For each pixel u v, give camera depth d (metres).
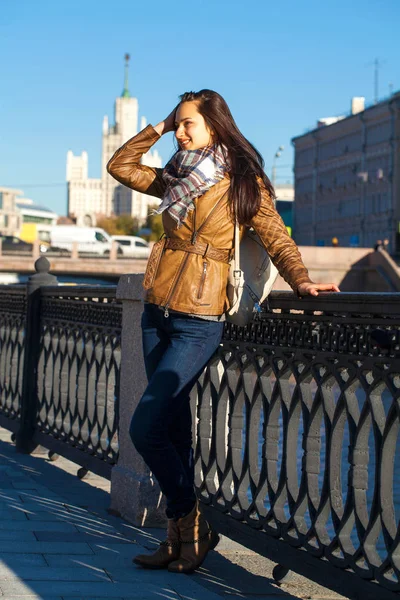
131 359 5.80
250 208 4.14
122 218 154.50
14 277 63.19
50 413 7.96
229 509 4.75
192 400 5.27
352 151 104.94
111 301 6.49
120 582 4.29
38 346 8.30
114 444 6.25
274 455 4.42
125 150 4.65
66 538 5.11
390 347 3.52
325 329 4.00
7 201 151.75
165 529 5.52
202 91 4.36
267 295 4.29
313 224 115.94
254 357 4.58
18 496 6.29
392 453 3.58
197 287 4.18
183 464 4.68
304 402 4.15
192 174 4.17
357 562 3.71
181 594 4.16
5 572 4.31
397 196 95.19
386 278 59.12
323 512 3.98
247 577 4.61
